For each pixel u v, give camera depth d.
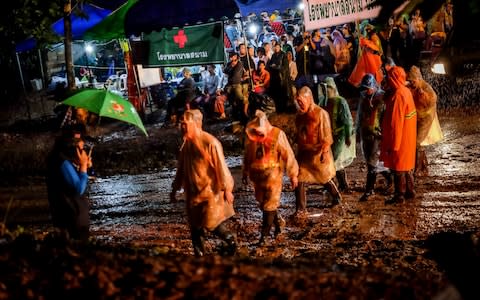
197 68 21.86
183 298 4.89
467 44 4.81
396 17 4.88
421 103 10.88
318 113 9.59
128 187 12.75
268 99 16.95
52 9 17.52
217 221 7.57
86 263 5.57
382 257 7.64
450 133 14.62
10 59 24.73
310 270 5.82
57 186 7.02
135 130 18.77
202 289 5.00
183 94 18.86
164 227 9.80
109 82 23.00
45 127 20.88
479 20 4.65
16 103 25.73
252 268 5.49
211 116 19.05
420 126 10.99
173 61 17.08
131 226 10.02
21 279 5.34
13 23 17.91
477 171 11.34
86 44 23.55
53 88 25.66
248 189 11.70
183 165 7.68
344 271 5.89
